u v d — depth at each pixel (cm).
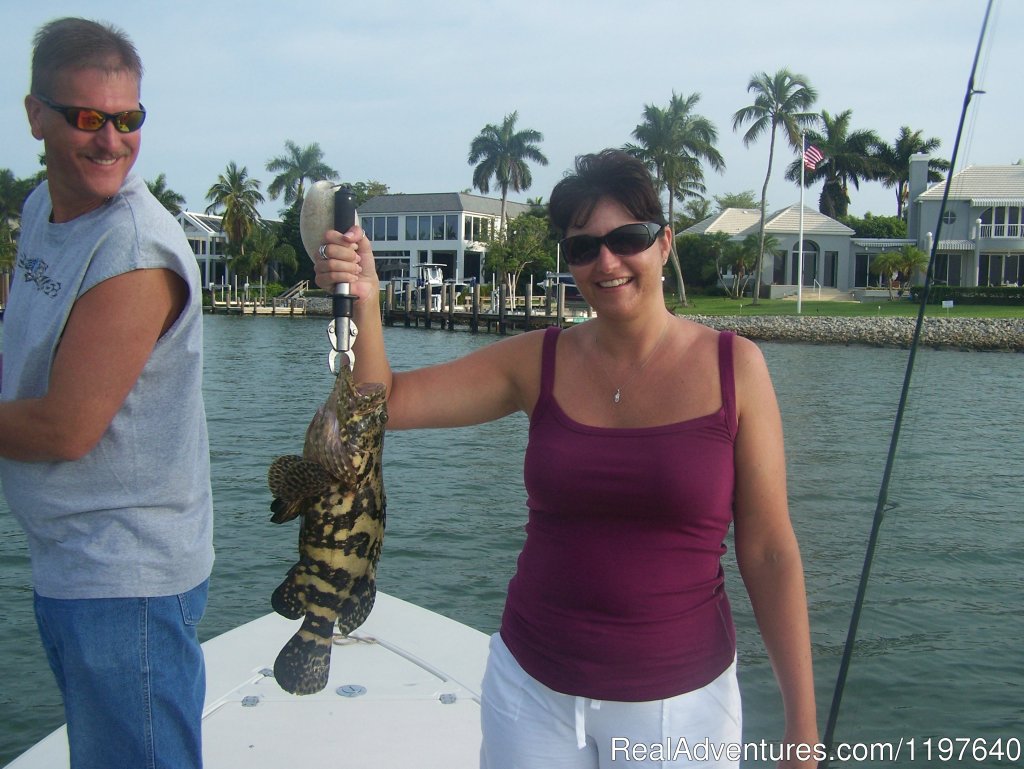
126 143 224
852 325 4184
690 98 5531
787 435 1628
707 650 228
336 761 322
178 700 241
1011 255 5147
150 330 224
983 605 755
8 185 6631
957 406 2078
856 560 858
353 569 222
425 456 1446
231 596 811
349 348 228
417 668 390
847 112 7194
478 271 7694
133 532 232
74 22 223
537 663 230
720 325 4516
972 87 257
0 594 804
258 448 1501
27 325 230
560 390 240
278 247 7644
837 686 267
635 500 221
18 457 226
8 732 580
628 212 227
